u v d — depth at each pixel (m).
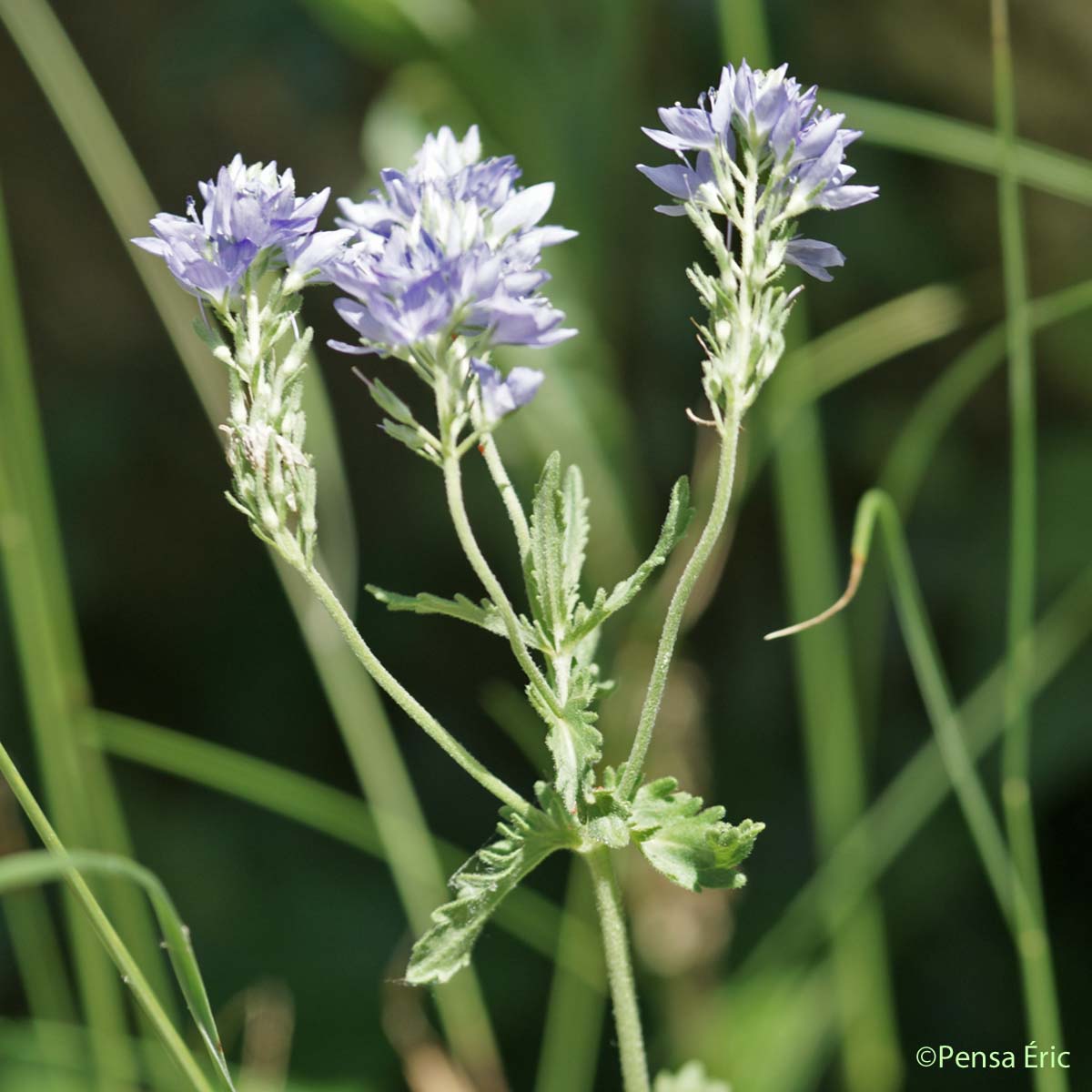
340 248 0.76
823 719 0.96
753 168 0.77
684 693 1.05
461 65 1.17
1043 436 1.45
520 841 0.77
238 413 0.76
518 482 1.28
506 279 0.75
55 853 0.77
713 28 1.34
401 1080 1.29
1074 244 1.41
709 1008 1.06
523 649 0.77
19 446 0.88
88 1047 0.92
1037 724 1.29
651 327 1.43
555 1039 1.05
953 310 1.05
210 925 1.47
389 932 1.46
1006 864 0.87
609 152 1.28
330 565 0.96
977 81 1.40
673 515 0.77
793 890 1.39
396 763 0.95
